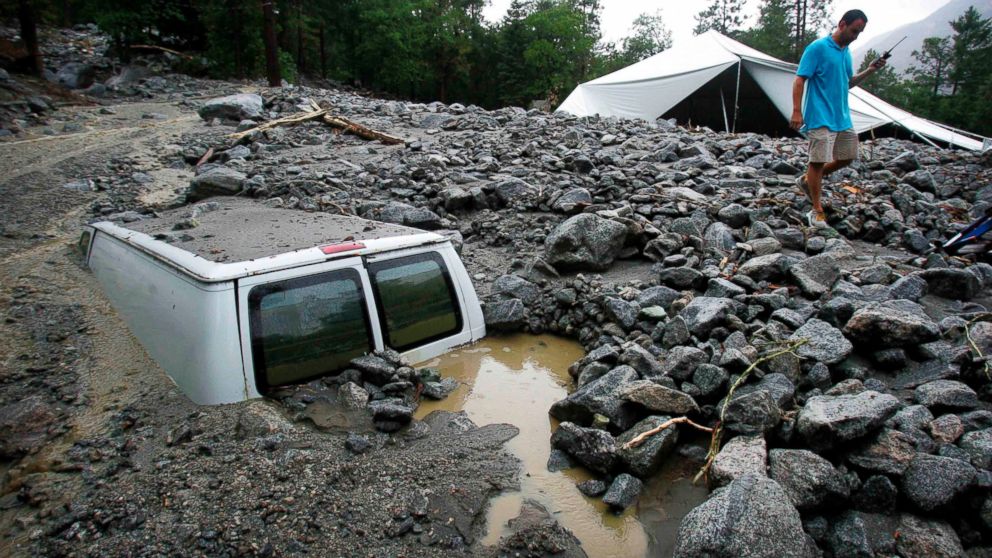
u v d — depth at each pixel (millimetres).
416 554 2426
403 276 4082
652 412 3277
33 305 4695
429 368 4043
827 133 5820
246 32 22844
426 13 47875
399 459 3037
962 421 2980
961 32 66688
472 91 51812
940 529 2455
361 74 46312
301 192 7352
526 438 3393
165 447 3082
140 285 4180
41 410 3396
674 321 4121
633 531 2686
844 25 5590
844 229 6113
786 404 3256
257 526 2494
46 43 24797
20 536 2576
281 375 3510
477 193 7051
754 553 2162
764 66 16234
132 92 17672
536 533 2564
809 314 4211
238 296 3391
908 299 4379
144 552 2379
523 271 5711
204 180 7566
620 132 11273
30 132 11508
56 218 7254
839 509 2623
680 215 6305
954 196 7465
